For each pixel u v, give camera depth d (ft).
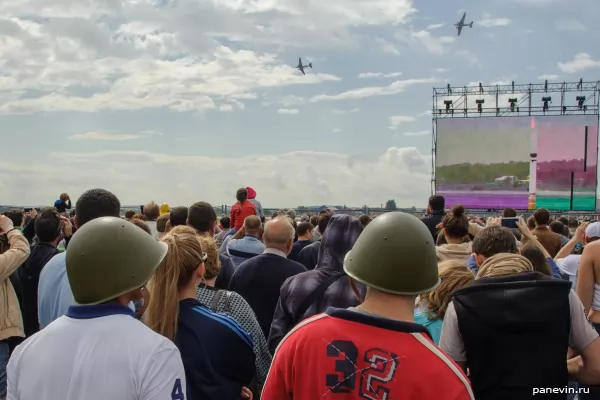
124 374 5.41
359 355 5.23
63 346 5.55
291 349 5.60
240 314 9.40
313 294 9.96
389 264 5.42
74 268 5.71
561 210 75.87
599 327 11.64
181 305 7.80
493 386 7.73
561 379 7.72
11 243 13.15
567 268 16.61
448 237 13.89
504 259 8.66
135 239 5.94
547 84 76.13
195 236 8.18
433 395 5.06
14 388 5.67
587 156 75.05
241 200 29.68
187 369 7.38
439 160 79.56
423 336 5.39
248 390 8.29
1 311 13.46
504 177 77.41
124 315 5.78
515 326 7.60
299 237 22.38
